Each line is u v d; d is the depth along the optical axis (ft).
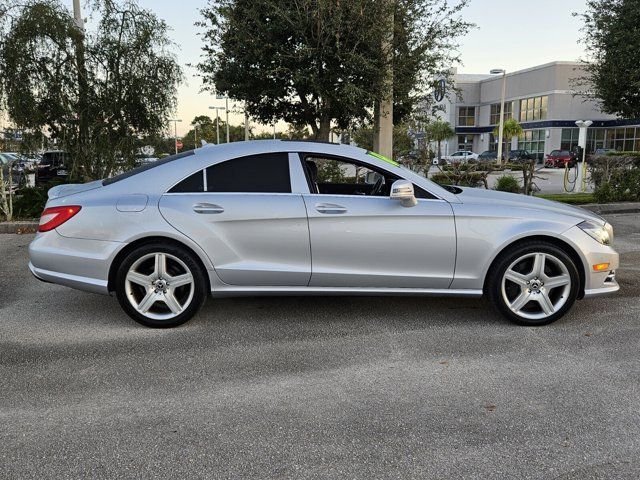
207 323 16.02
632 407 10.98
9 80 34.01
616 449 9.53
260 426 10.35
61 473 8.91
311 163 15.99
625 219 36.68
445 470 8.97
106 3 36.37
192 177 15.23
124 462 9.21
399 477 8.79
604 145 156.87
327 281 15.21
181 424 10.43
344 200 15.02
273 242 14.97
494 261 15.30
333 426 10.34
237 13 34.17
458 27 34.81
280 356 13.62
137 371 12.76
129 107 37.58
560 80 154.30
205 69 36.68
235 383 12.14
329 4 30.78
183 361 13.33
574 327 15.52
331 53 31.78
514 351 13.83
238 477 8.82
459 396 11.50
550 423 10.39
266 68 33.60
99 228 14.90
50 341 14.64
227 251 14.97
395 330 15.40
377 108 36.55
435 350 13.94
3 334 15.17
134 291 15.42
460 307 17.39
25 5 34.22
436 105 41.39
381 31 32.30
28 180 46.29
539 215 15.19
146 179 15.37
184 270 15.20
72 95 36.37
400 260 15.08
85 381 12.25
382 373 12.62
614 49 44.50
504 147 181.68
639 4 42.50
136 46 36.81
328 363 13.20
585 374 12.49
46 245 15.16
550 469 8.98
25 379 12.34
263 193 15.10
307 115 38.83
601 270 15.33
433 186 15.40
